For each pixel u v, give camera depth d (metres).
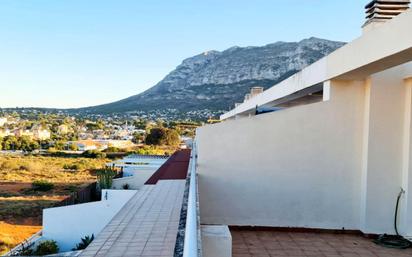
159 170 11.09
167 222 5.45
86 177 33.47
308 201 5.32
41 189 26.42
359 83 5.20
